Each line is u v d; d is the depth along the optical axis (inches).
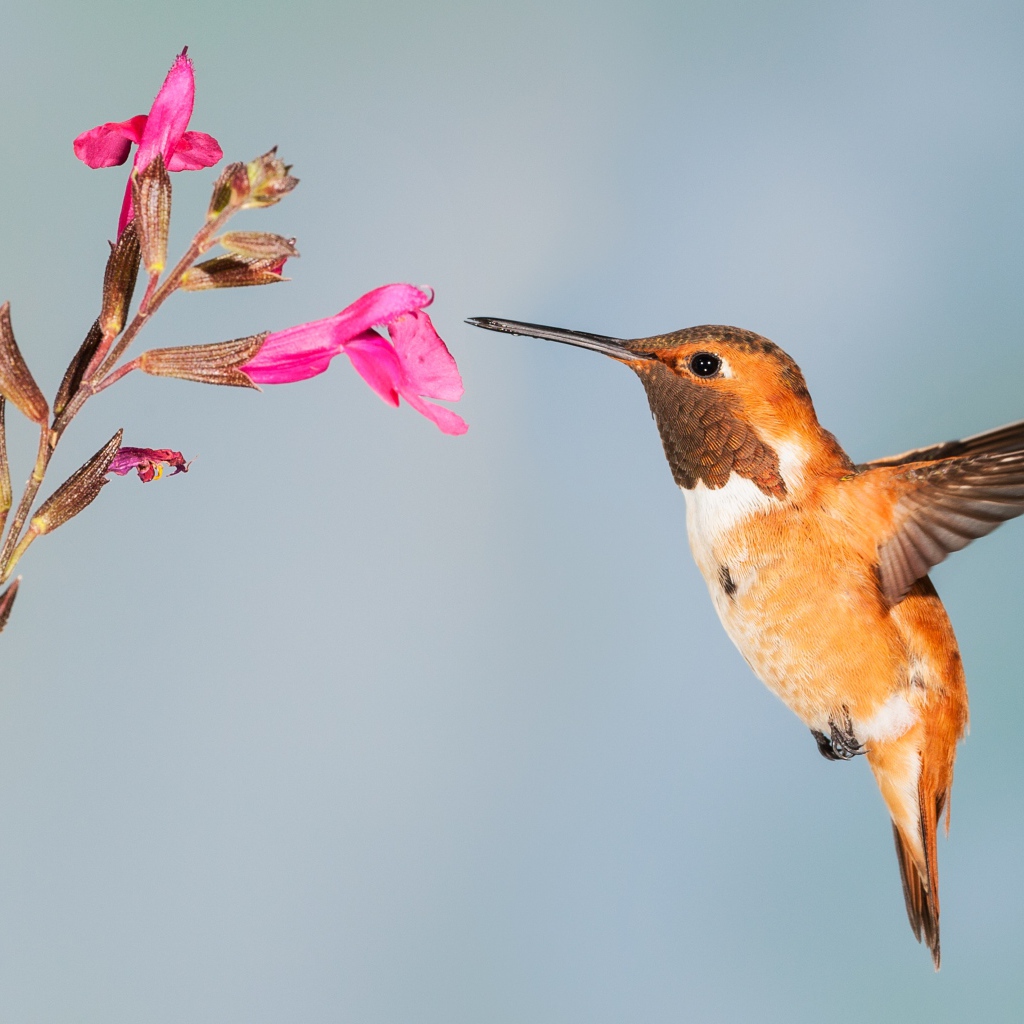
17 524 72.0
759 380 73.6
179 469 72.7
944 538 73.5
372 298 72.5
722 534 73.7
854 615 73.6
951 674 73.9
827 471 73.7
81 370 72.1
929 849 73.8
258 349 72.2
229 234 72.1
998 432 73.5
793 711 73.8
